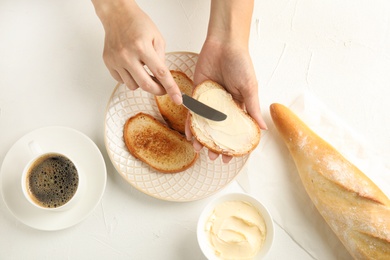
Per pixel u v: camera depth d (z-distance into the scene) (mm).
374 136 735
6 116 734
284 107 717
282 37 772
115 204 709
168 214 707
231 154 668
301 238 699
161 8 771
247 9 708
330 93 753
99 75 749
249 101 677
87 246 699
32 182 660
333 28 777
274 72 760
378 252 642
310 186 688
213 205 671
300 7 782
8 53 752
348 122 742
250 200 670
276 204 711
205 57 700
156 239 701
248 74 669
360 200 657
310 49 769
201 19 771
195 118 668
